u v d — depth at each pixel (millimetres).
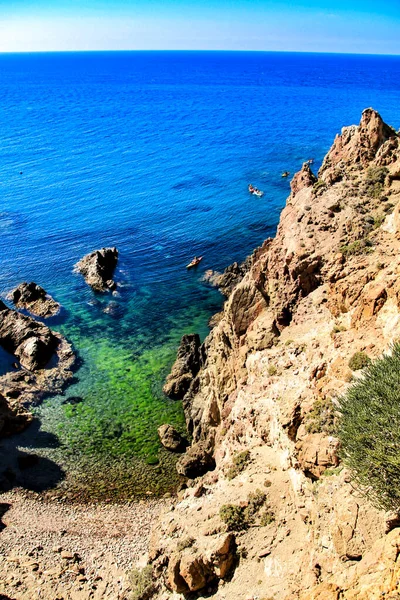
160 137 169000
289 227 39812
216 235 90688
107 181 121625
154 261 81562
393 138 41094
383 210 36406
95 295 71375
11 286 73500
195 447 43844
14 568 35000
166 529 30203
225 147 153875
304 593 19656
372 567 16812
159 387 54125
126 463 45188
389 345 24266
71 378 55125
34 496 41844
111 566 35094
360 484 19562
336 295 31656
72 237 90438
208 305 69188
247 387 34688
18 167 130875
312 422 24719
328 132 173000
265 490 27625
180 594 26453
